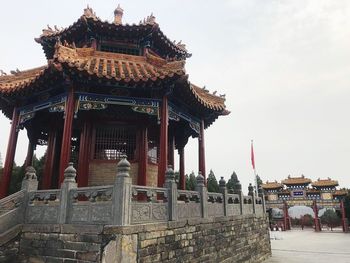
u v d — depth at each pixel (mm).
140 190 9930
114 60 16609
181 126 20078
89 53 16297
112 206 9039
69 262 9266
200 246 12734
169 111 15773
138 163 16094
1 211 11344
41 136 19516
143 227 9375
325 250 31625
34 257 10109
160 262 9930
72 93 13891
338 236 50312
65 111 13922
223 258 14820
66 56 13203
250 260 18906
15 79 16062
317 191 63469
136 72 14695
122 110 16359
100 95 14367
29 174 11789
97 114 16094
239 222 17953
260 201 24031
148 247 9469
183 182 20688
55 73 13344
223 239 15195
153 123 16828
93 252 8875
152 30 17703
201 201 13641
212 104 17938
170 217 11031
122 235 8484
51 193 10773
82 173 15094
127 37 17953
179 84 14648
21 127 16453
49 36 18234
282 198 65688
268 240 24547
